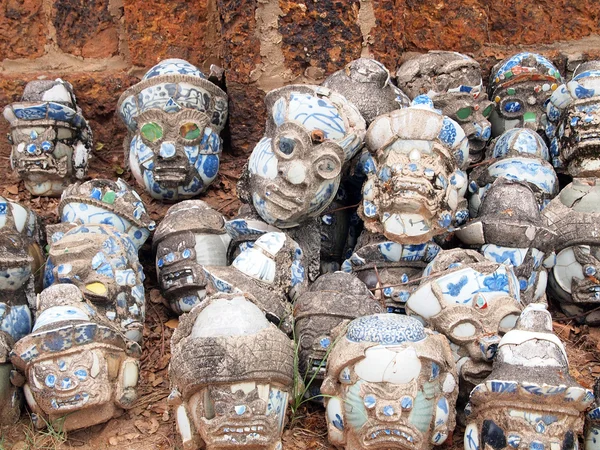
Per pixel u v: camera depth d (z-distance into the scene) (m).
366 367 1.08
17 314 1.29
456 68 1.60
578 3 1.83
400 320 1.12
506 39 1.84
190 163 1.56
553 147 1.55
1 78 1.77
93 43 1.80
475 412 1.10
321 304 1.23
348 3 1.65
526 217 1.34
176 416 1.12
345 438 1.11
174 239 1.38
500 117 1.66
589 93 1.48
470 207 1.52
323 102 1.33
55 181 1.63
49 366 1.13
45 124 1.60
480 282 1.20
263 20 1.66
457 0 1.79
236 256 1.38
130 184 1.73
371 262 1.37
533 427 1.04
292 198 1.32
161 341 1.41
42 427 1.18
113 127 1.79
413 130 1.32
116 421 1.22
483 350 1.17
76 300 1.20
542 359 1.08
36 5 1.78
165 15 1.77
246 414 1.05
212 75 1.72
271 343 1.09
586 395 1.05
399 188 1.30
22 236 1.37
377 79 1.50
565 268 1.42
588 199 1.43
